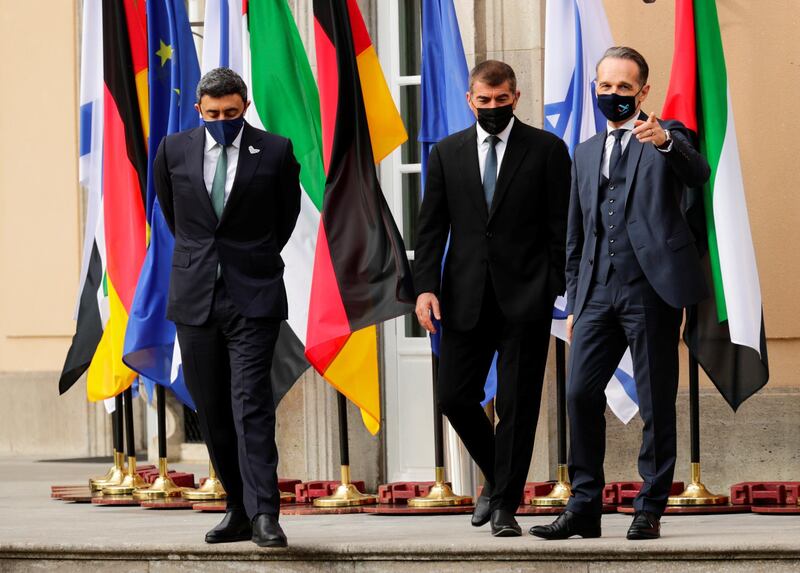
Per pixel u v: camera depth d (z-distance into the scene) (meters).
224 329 16.50
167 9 22.09
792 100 21.89
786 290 21.86
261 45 21.52
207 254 16.55
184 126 21.92
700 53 19.44
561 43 20.39
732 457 21.89
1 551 17.27
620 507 19.84
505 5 22.91
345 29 20.34
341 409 21.20
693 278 16.12
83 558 16.97
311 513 20.58
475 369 17.20
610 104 16.00
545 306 16.81
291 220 17.03
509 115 16.95
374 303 19.92
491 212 16.95
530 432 16.81
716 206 19.19
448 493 20.55
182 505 21.89
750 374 19.69
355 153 20.22
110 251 22.44
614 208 16.33
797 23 21.89
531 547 15.59
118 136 22.56
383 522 19.28
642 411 16.25
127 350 21.16
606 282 16.36
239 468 16.69
